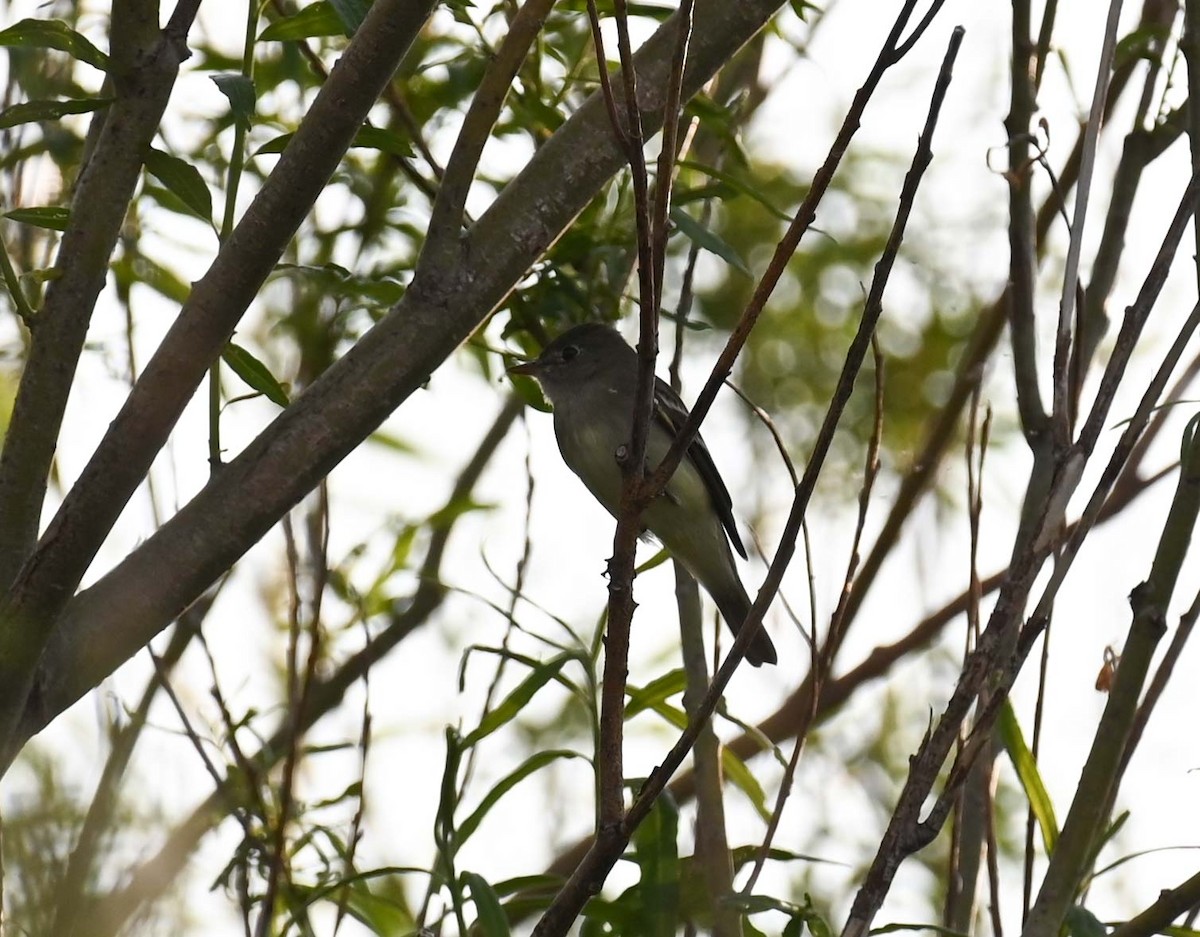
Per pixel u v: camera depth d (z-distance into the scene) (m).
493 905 6.64
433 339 6.75
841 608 7.04
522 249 6.80
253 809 8.42
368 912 7.96
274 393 7.14
